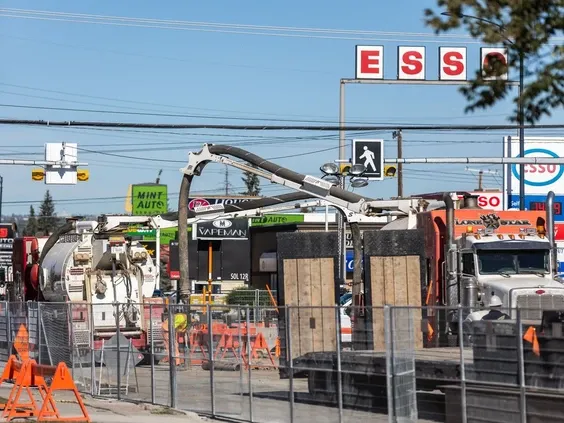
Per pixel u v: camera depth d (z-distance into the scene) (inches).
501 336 702.5
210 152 1542.8
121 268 1567.4
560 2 831.1
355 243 1473.9
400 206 1464.1
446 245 1354.6
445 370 751.1
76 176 1993.1
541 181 2669.8
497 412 701.3
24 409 949.2
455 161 1769.2
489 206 2987.2
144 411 996.6
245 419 915.4
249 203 1775.3
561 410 653.3
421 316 781.3
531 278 1315.2
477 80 890.7
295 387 866.8
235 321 949.8
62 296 1562.5
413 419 759.7
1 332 1485.0
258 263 3203.7
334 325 847.7
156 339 1076.5
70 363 1199.6
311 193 1497.3
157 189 4165.8
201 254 3083.2
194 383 991.6
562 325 659.4
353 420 806.5
